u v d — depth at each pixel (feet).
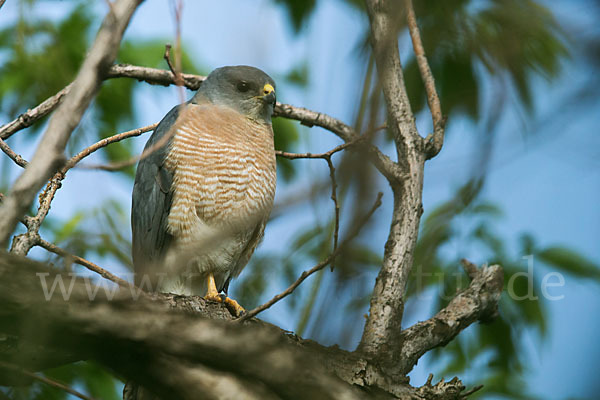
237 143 32.83
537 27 21.15
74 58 35.09
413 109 31.12
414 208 27.40
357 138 11.05
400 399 23.29
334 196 19.84
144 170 33.86
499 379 31.96
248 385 14.49
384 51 12.43
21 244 22.16
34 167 12.19
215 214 32.55
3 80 34.27
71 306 12.64
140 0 13.23
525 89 21.48
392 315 25.52
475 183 14.78
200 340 13.87
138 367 13.83
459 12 26.05
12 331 12.42
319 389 14.73
